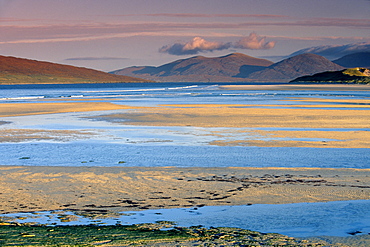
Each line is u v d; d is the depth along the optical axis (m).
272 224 8.65
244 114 37.12
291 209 9.79
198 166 15.26
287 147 19.70
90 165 15.39
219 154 17.81
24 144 20.45
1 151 18.47
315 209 9.77
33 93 105.69
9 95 89.25
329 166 15.40
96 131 25.50
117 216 9.25
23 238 7.31
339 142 21.28
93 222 8.77
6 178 12.98
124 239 7.39
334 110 41.72
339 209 9.77
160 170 14.36
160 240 7.39
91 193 11.27
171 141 21.53
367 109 43.09
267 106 48.06
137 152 18.28
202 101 59.12
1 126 28.02
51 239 7.29
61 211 9.61
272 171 14.30
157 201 10.52
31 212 9.51
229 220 8.94
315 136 23.44
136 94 88.62
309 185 12.23
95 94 92.44
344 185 12.24
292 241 7.49
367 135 23.91
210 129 26.53
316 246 7.24
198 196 11.02
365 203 10.30
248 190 11.63
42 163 15.77
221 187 11.98
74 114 37.22
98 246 6.96
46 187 11.88
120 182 12.53
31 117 34.47
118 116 35.25
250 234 7.88
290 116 35.22
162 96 77.38
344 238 7.72
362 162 16.17
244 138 22.64
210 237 7.62
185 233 7.87
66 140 21.80
